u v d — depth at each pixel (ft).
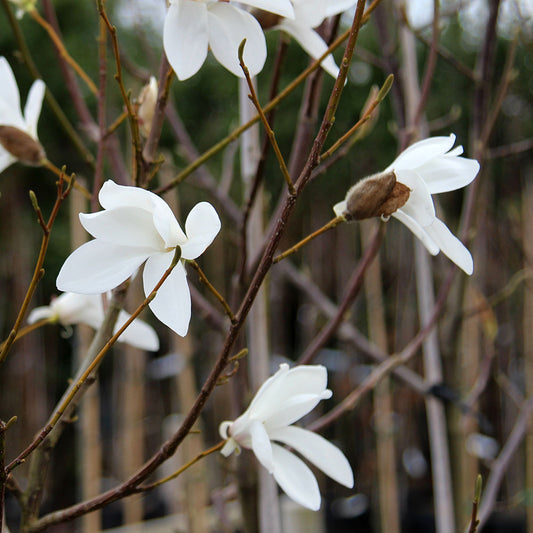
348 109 8.04
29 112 2.79
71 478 10.43
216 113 9.50
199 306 3.32
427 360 4.07
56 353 10.55
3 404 9.45
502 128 7.22
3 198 9.84
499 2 3.63
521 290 7.69
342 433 9.01
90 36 10.17
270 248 2.18
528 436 6.51
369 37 8.15
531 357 6.36
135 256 2.20
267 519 3.07
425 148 2.32
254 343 3.20
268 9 2.34
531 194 5.96
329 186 8.25
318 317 8.87
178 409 8.80
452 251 2.30
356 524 8.25
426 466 9.17
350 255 8.23
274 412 2.38
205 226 2.15
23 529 2.44
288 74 8.02
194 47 2.36
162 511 8.40
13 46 9.78
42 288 10.64
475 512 2.22
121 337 2.73
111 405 10.48
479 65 3.79
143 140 2.70
